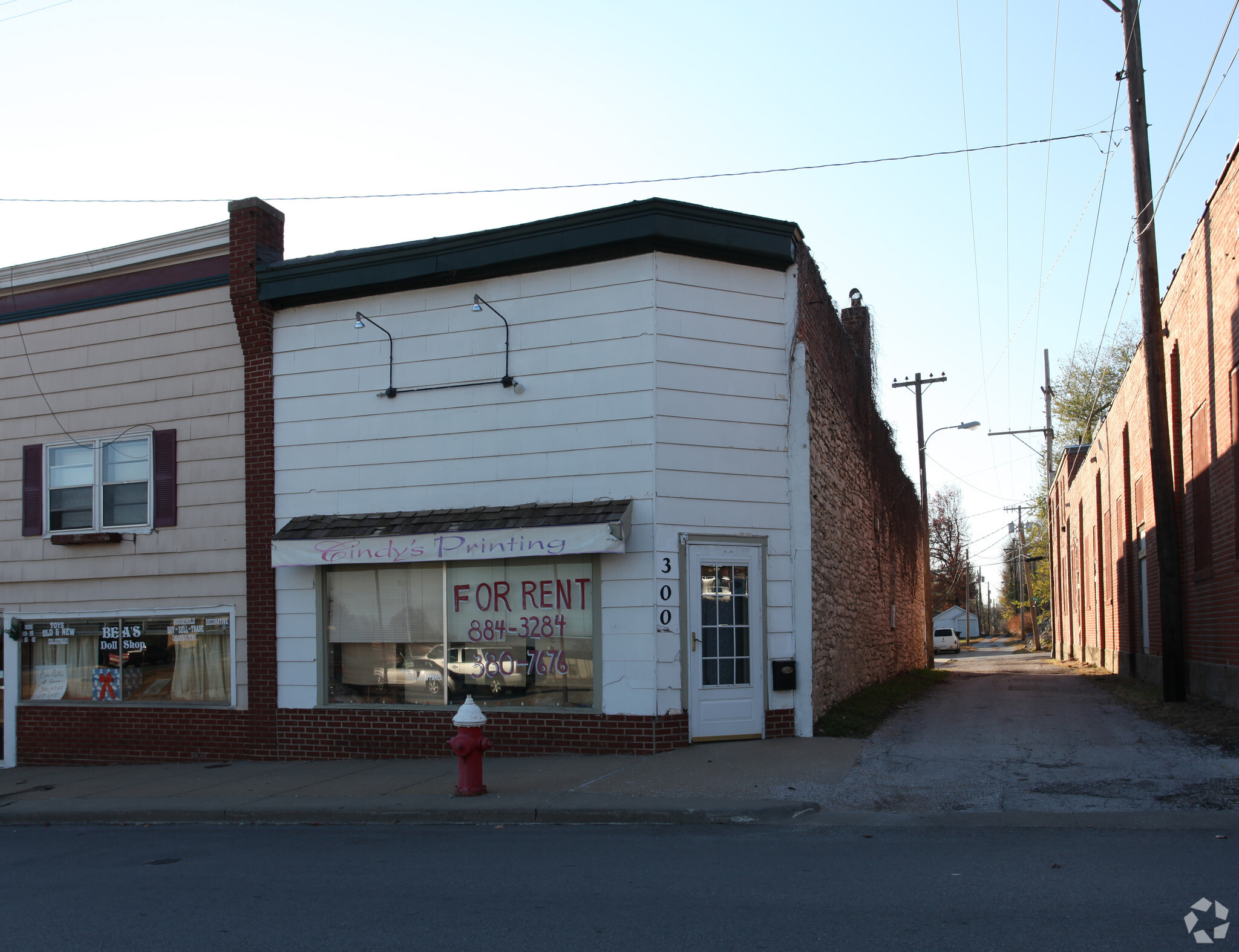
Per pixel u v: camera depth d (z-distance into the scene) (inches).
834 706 563.5
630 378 476.4
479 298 504.1
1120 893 231.6
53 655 608.4
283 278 543.2
